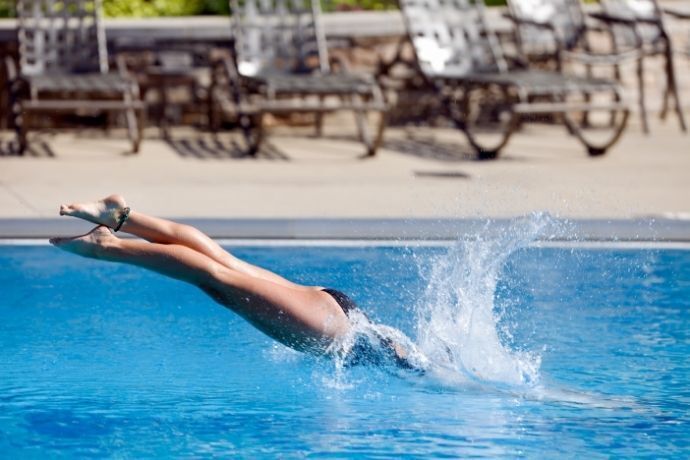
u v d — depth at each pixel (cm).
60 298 1106
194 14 2498
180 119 2097
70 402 797
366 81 1855
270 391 827
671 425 752
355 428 745
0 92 2039
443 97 1923
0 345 945
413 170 1711
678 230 1322
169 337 980
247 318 812
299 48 2011
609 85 1838
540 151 1919
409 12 2011
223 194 1489
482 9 2044
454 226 1316
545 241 1311
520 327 1003
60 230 1309
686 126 2164
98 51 1955
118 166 1720
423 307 1030
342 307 827
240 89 2006
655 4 2159
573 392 827
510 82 1830
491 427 747
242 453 694
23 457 684
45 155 1817
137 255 786
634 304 1089
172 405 792
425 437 726
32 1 1956
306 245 1288
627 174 1677
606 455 694
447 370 864
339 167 1741
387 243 1294
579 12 2178
